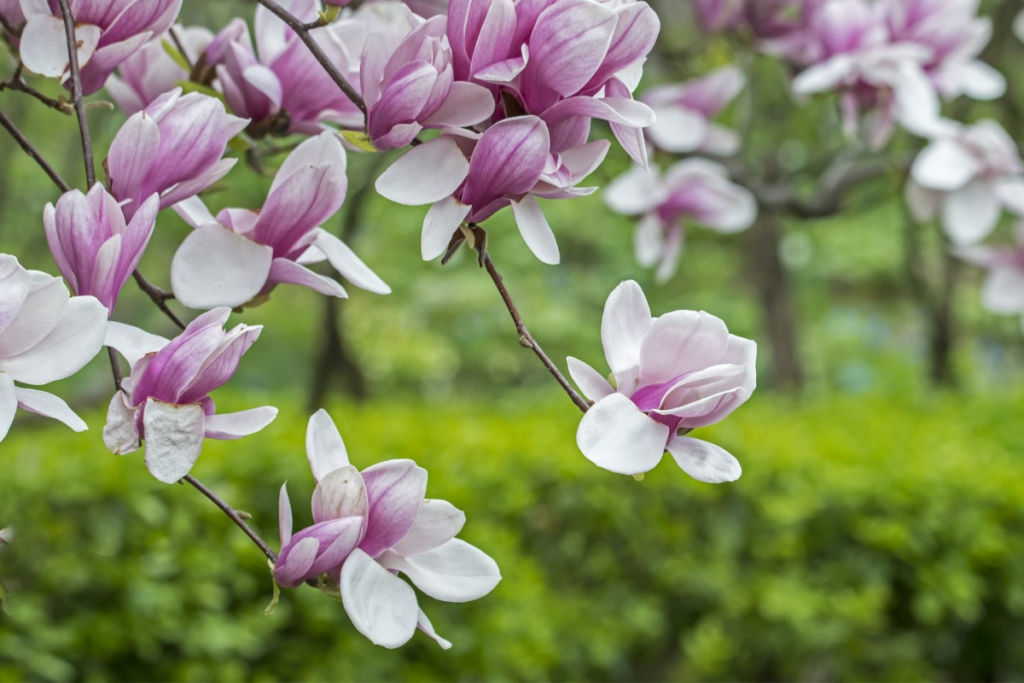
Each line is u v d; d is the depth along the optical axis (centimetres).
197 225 101
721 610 467
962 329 1042
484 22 80
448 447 464
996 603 456
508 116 84
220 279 92
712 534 466
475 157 81
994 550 443
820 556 464
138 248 84
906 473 456
